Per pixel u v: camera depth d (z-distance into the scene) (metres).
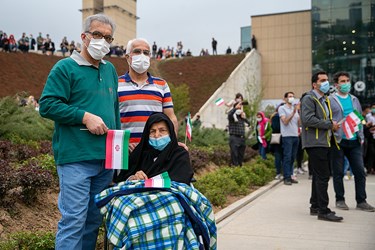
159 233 3.27
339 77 8.14
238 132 12.51
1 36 37.00
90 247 4.05
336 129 7.11
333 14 45.25
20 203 5.72
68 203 3.63
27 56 37.78
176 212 3.34
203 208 3.57
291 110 12.01
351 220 7.11
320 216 7.14
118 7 56.06
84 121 3.65
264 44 51.22
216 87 40.44
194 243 3.32
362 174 8.04
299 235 6.07
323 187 7.14
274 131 12.76
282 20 50.66
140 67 4.93
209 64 45.31
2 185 5.26
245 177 10.70
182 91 32.75
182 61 46.94
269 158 15.25
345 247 5.44
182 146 3.92
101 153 3.75
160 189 3.43
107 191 3.51
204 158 12.64
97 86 3.87
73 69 3.76
